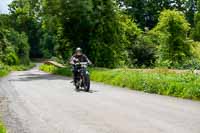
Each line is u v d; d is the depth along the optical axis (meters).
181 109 14.37
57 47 48.56
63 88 23.47
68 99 17.77
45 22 45.84
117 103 16.19
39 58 141.12
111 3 46.44
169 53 55.44
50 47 130.12
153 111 13.93
